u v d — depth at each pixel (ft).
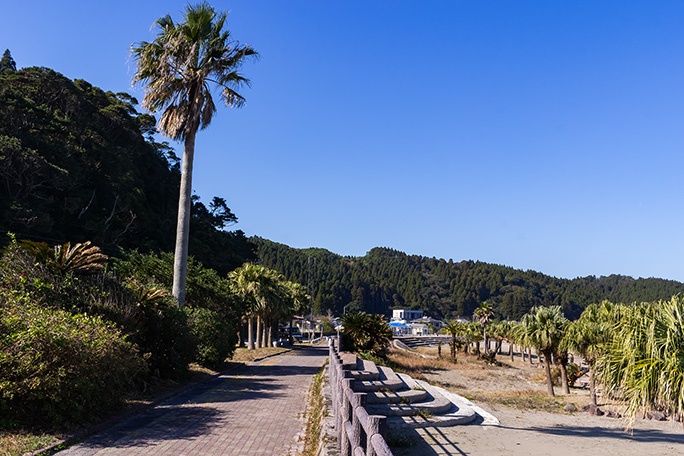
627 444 39.60
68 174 151.94
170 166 268.82
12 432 21.77
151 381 41.88
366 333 106.73
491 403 70.18
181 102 61.57
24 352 23.40
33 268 35.32
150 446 22.56
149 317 43.04
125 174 188.03
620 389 29.45
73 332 25.48
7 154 132.98
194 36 62.08
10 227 131.03
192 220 206.49
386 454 10.00
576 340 86.89
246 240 269.44
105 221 163.22
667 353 26.30
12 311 25.95
